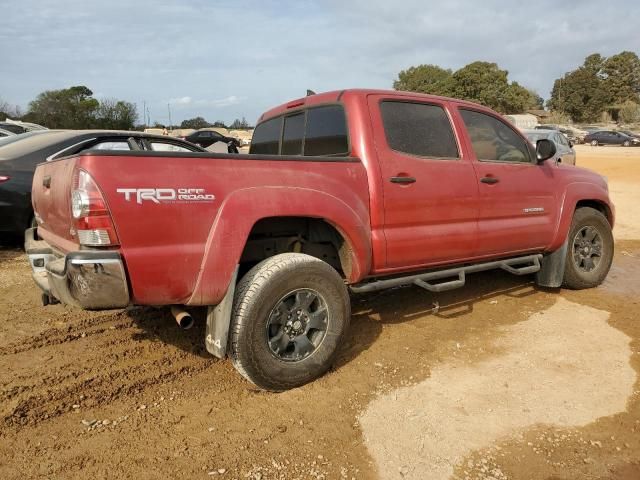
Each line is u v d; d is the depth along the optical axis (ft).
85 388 11.41
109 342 13.84
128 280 9.59
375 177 12.74
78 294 9.37
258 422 10.26
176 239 9.91
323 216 11.55
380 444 9.64
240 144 82.69
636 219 37.29
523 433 10.06
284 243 12.65
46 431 9.84
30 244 12.62
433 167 13.93
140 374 12.13
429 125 14.37
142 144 23.72
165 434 9.82
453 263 15.08
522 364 12.92
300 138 15.02
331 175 12.01
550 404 11.08
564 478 8.85
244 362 10.61
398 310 16.70
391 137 13.41
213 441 9.62
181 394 11.32
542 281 18.47
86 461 8.99
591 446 9.70
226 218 10.26
